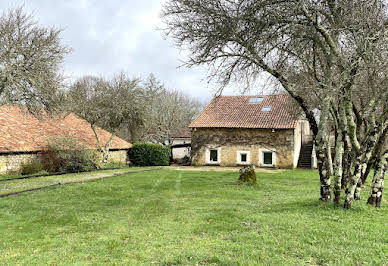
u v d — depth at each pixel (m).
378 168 8.21
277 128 26.47
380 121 8.06
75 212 8.82
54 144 20.14
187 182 15.81
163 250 5.25
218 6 8.40
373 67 7.34
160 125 43.38
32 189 12.37
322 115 8.16
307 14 7.43
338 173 8.03
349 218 6.91
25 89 13.45
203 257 4.79
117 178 17.31
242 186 14.15
